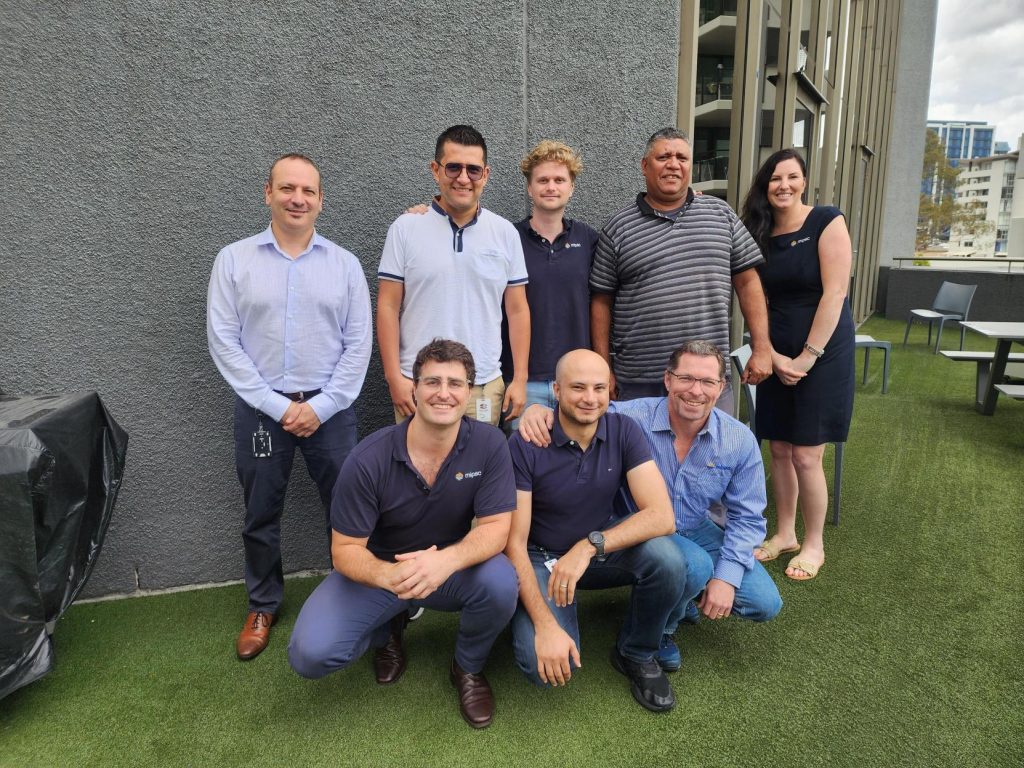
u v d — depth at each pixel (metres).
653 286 2.24
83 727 1.70
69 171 2.07
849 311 2.37
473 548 1.62
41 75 2.00
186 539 2.38
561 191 2.15
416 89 2.30
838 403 2.37
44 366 2.16
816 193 6.15
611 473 1.80
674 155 2.13
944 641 2.02
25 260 2.09
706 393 1.80
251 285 1.88
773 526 2.92
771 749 1.59
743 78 3.66
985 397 4.63
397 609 1.73
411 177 2.35
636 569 1.71
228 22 2.11
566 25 2.42
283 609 2.25
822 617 2.17
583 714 1.73
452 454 1.65
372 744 1.63
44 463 1.58
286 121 2.21
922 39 11.47
